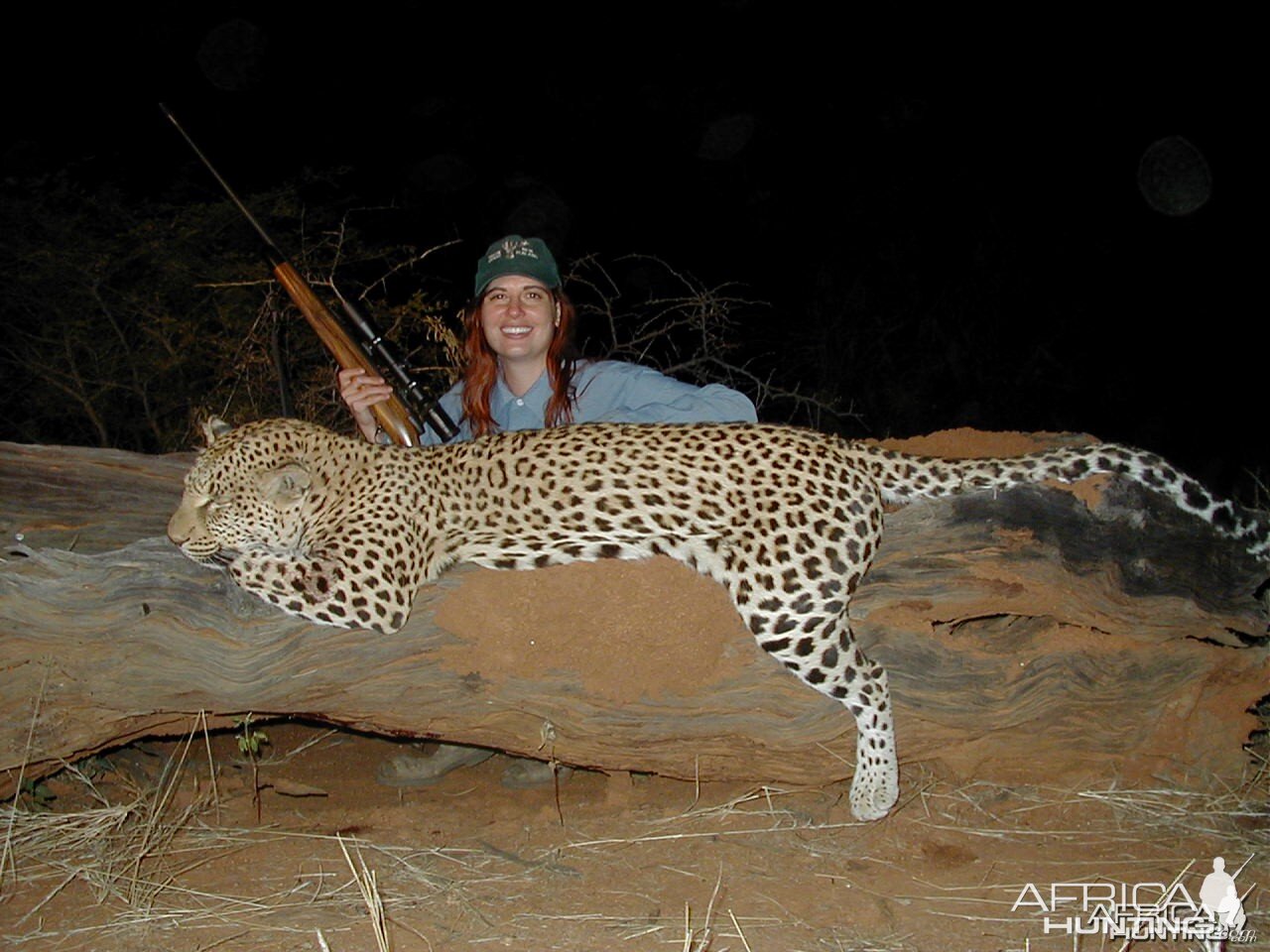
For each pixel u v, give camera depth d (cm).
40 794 218
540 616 210
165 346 420
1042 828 214
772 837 210
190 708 212
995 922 182
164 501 233
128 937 177
